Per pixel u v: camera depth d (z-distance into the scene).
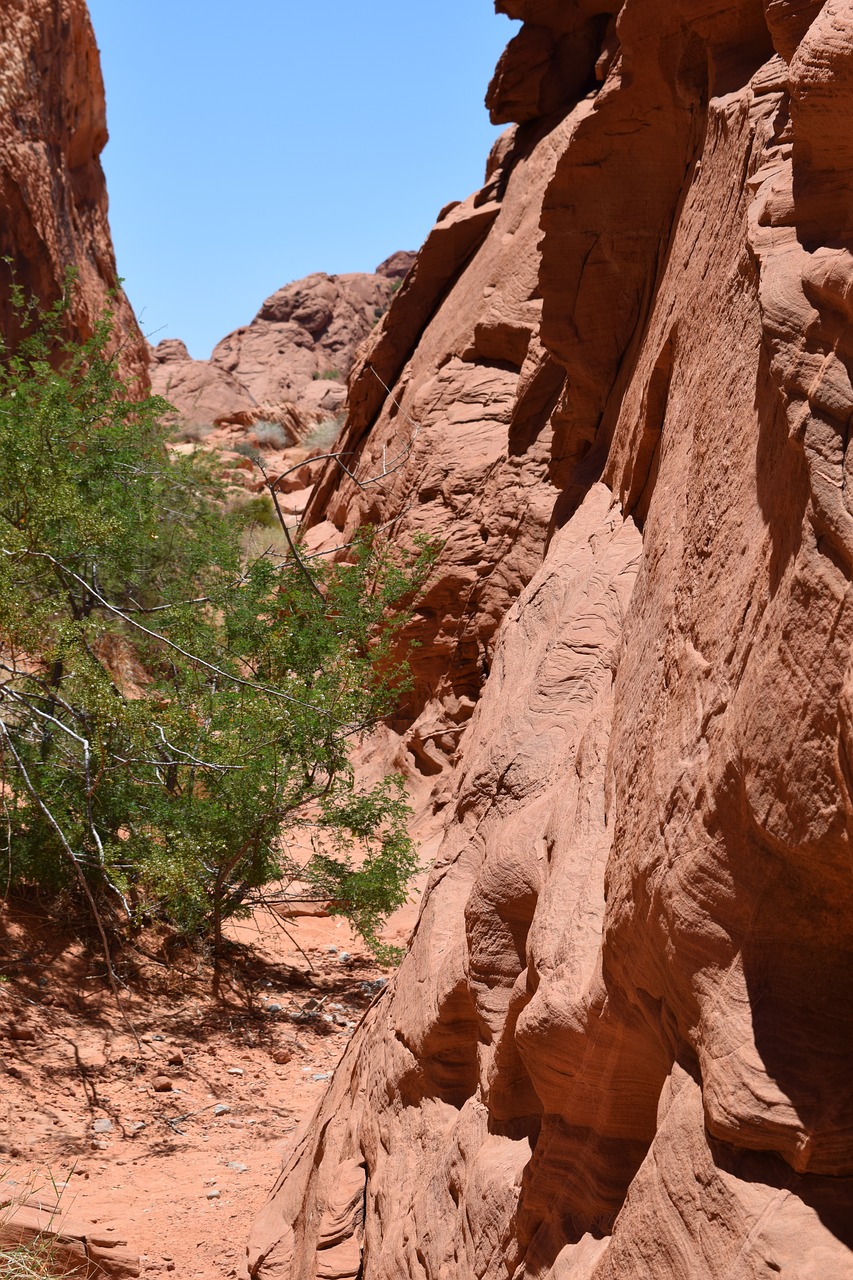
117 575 9.72
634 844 2.33
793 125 2.03
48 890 8.42
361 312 82.00
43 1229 4.59
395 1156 3.69
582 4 14.49
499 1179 2.78
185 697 8.55
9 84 21.69
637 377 4.54
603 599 4.11
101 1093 6.60
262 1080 7.11
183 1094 6.74
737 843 1.87
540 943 2.79
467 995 3.53
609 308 5.30
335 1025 8.12
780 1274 1.59
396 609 12.84
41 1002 7.38
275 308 79.88
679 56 4.17
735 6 3.69
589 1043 2.45
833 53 1.85
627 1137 2.45
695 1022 1.97
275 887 10.34
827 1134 1.68
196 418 51.66
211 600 9.52
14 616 7.23
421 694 13.00
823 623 1.63
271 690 7.85
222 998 8.22
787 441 1.88
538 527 11.84
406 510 13.62
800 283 1.88
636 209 4.93
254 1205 5.43
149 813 8.23
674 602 2.62
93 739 7.39
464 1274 2.81
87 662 7.52
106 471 9.38
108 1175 5.73
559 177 5.01
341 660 9.23
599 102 4.61
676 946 2.00
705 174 3.66
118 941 8.30
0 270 20.64
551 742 3.85
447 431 13.88
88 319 22.30
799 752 1.66
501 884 3.35
